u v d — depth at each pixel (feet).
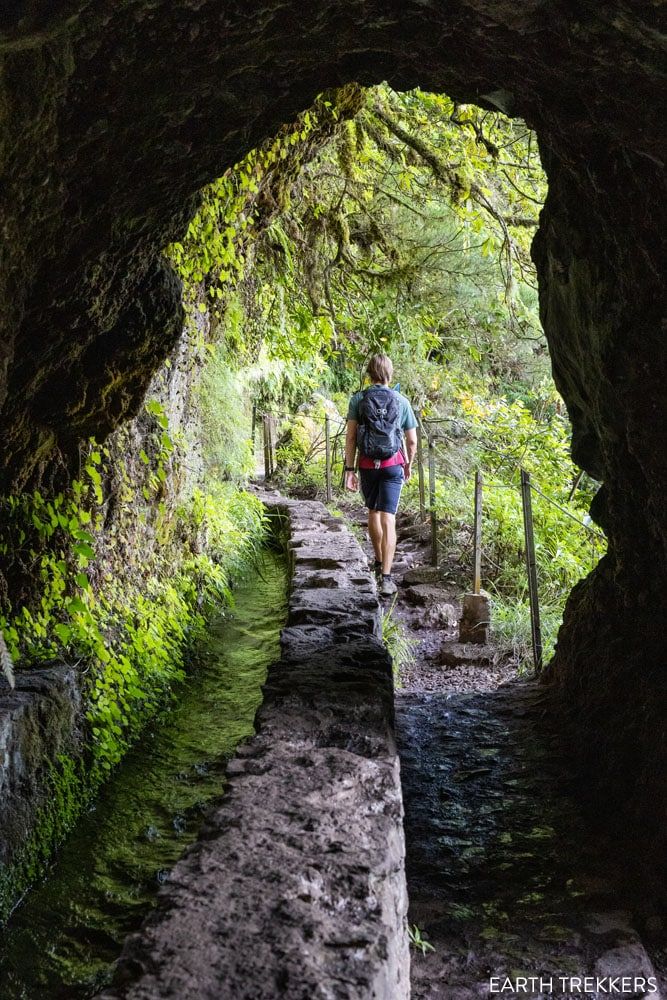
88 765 15.65
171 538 23.82
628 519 14.17
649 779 12.33
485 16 8.96
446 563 29.78
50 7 7.72
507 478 36.45
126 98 9.87
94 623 16.70
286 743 10.62
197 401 26.78
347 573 22.79
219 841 8.05
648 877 11.46
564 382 15.85
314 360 49.29
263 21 9.21
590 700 15.62
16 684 14.15
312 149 26.18
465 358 43.70
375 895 7.34
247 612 27.76
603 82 9.20
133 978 6.17
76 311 13.24
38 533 15.64
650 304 11.68
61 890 13.03
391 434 24.44
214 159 12.41
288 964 6.30
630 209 11.14
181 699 20.40
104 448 18.38
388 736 11.18
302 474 50.29
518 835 12.99
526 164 30.07
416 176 33.01
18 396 13.87
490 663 21.76
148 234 13.34
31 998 10.96
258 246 32.71
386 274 38.17
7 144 9.37
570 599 18.72
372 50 10.48
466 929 10.69
